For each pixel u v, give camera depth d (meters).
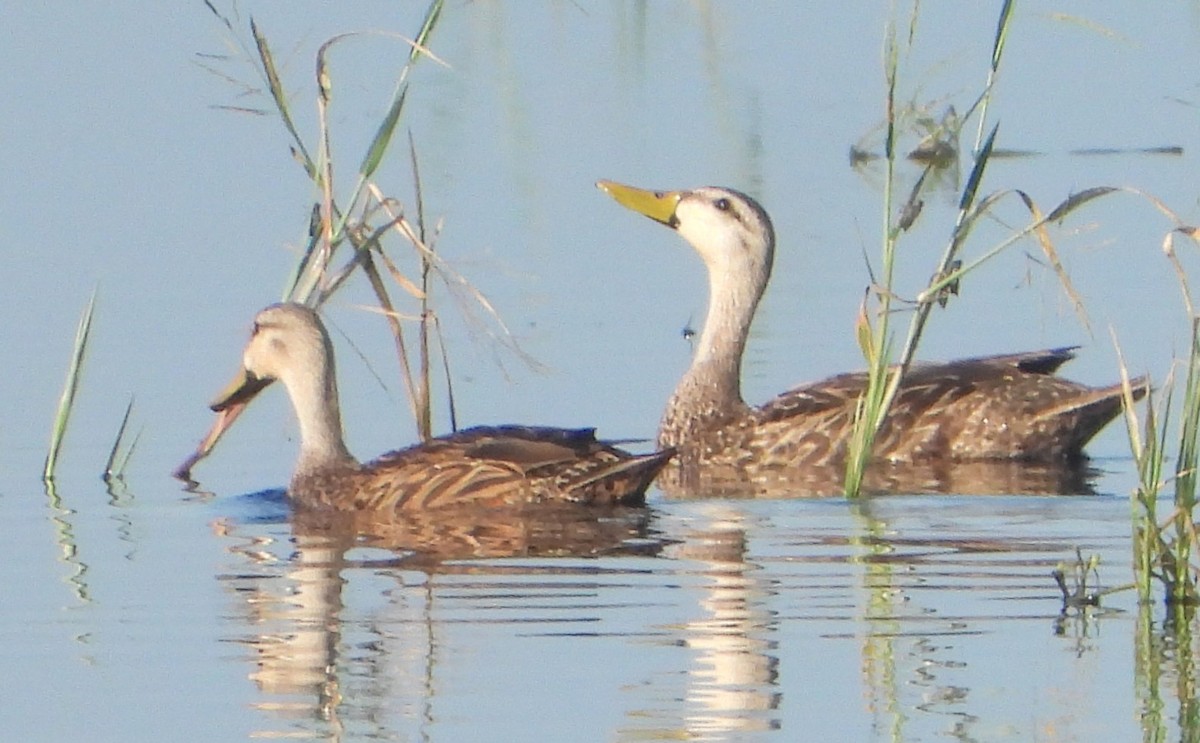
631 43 29.73
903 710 10.60
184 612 12.31
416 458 15.09
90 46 27.80
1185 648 11.45
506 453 14.92
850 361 18.77
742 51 29.20
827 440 17.02
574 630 11.81
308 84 26.00
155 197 22.50
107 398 17.45
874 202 22.92
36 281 20.08
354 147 24.33
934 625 11.87
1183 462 12.30
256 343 15.62
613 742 10.23
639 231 21.86
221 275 20.27
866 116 26.05
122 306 19.50
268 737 10.36
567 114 26.28
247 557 13.56
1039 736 10.29
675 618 12.05
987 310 19.72
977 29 28.80
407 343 18.67
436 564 13.31
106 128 24.89
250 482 15.74
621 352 18.64
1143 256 20.66
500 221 21.95
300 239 21.09
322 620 12.08
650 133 25.44
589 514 14.68
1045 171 23.56
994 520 14.30
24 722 10.62
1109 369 18.20
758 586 12.64
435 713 10.62
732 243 17.95
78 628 12.05
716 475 16.64
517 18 31.06
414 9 28.56
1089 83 26.73
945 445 16.78
